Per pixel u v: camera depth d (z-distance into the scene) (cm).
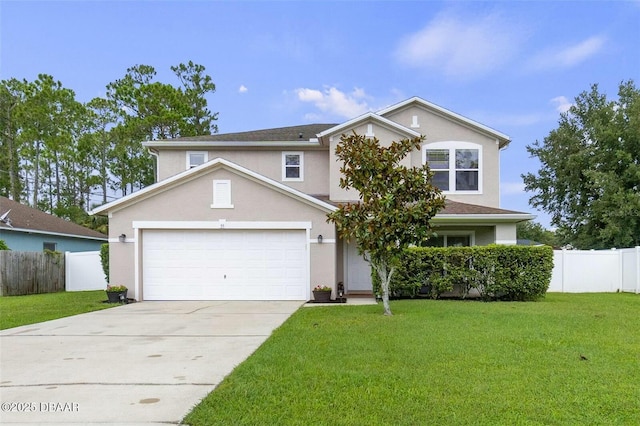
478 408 400
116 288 1292
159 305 1231
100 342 726
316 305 1191
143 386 481
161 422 382
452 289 1281
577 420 375
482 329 766
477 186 1644
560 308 1053
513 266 1239
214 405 415
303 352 611
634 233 2411
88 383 495
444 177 1645
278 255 1348
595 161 2689
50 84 3362
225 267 1351
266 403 419
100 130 3659
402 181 975
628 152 2572
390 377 491
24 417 397
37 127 3353
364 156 962
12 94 3353
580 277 1667
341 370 519
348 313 993
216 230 1357
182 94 3459
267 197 1344
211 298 1345
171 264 1355
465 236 1616
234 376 505
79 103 3503
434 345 641
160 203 1348
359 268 1562
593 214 2694
